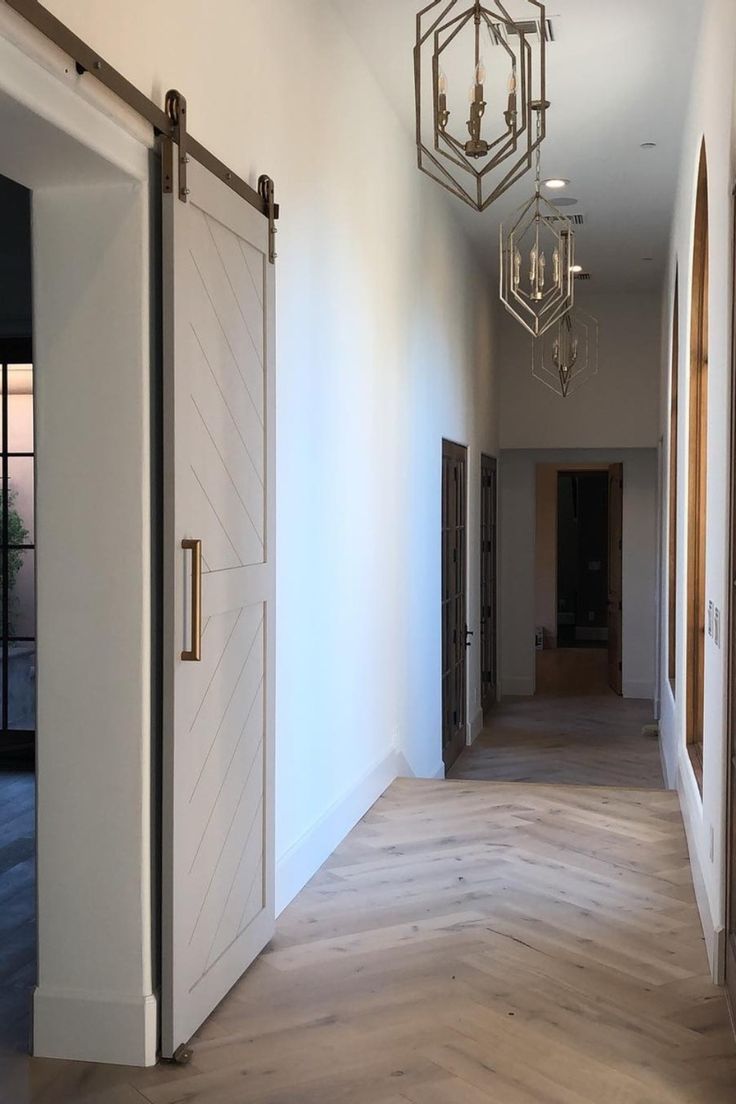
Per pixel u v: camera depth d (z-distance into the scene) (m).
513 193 7.94
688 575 5.62
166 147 2.86
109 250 2.87
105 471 2.89
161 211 2.90
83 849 2.94
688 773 5.09
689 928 3.88
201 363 3.08
